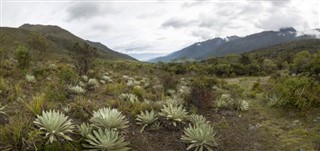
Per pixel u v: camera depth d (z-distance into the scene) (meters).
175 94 10.45
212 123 7.62
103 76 15.09
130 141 5.69
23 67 12.38
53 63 17.97
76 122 6.05
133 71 24.88
